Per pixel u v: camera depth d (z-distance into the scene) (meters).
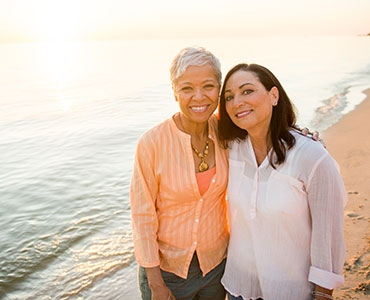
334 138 7.90
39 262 4.10
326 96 14.61
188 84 1.74
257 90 1.70
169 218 1.95
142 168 1.88
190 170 1.86
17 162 8.12
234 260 1.96
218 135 1.96
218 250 2.06
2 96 20.97
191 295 2.08
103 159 8.05
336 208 1.62
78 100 18.36
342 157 6.48
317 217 1.64
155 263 1.89
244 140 1.86
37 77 34.03
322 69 28.09
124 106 15.82
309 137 1.71
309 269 1.78
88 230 4.78
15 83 28.81
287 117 1.79
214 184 1.92
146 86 23.48
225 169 1.95
